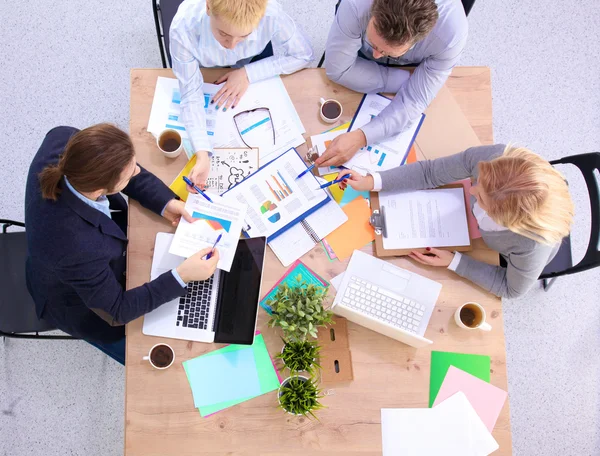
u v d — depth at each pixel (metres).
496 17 2.54
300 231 1.49
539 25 2.54
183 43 1.51
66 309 1.49
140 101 1.55
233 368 1.38
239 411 1.36
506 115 2.44
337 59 1.53
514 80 2.48
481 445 1.37
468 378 1.42
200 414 1.36
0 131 2.28
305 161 1.56
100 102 2.33
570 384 2.19
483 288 1.49
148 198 1.44
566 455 2.12
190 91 1.52
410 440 1.37
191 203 1.42
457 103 1.62
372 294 1.46
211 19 1.38
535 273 1.42
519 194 1.25
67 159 1.12
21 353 2.08
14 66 2.34
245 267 1.43
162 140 1.52
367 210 1.52
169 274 1.35
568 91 2.48
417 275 1.47
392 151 1.59
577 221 2.33
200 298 1.42
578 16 2.57
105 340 1.57
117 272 1.50
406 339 1.38
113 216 1.73
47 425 2.03
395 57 1.48
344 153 1.53
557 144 2.41
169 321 1.40
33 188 1.26
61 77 2.35
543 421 2.15
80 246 1.26
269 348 1.40
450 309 1.47
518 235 1.37
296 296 1.33
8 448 2.00
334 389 1.39
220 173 1.52
